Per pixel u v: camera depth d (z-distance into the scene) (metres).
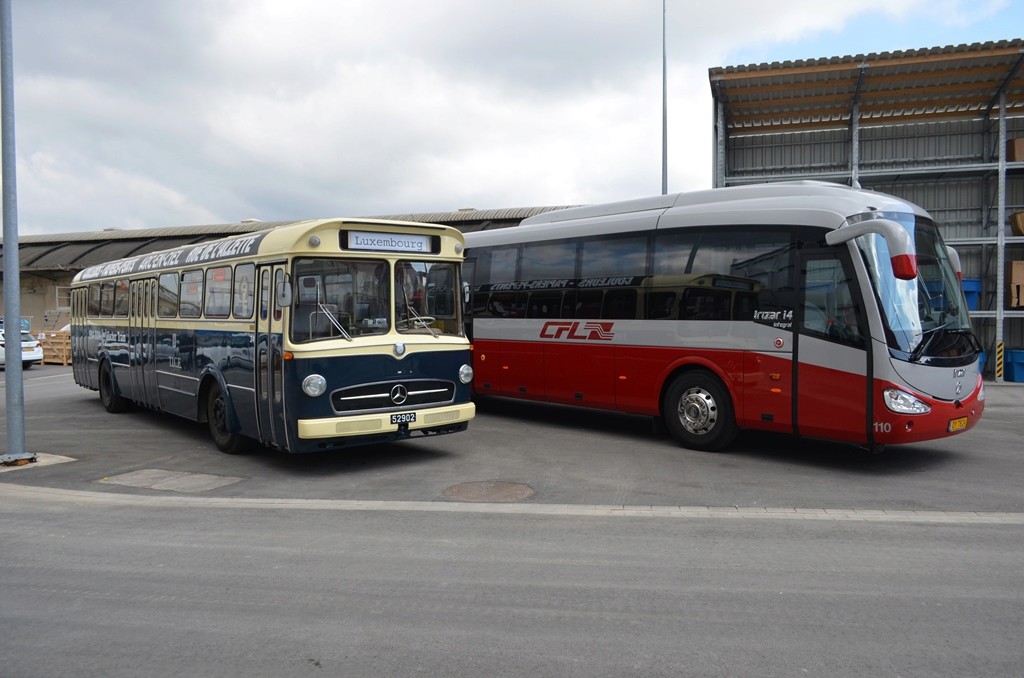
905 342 8.38
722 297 9.77
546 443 10.78
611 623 4.53
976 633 4.34
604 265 11.29
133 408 15.05
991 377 20.56
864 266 8.54
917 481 8.33
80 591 5.22
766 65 18.77
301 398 8.36
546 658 4.08
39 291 39.81
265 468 9.34
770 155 22.45
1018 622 4.50
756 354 9.38
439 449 10.38
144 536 6.55
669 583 5.20
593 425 12.44
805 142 22.19
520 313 12.56
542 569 5.52
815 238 8.92
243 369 9.39
